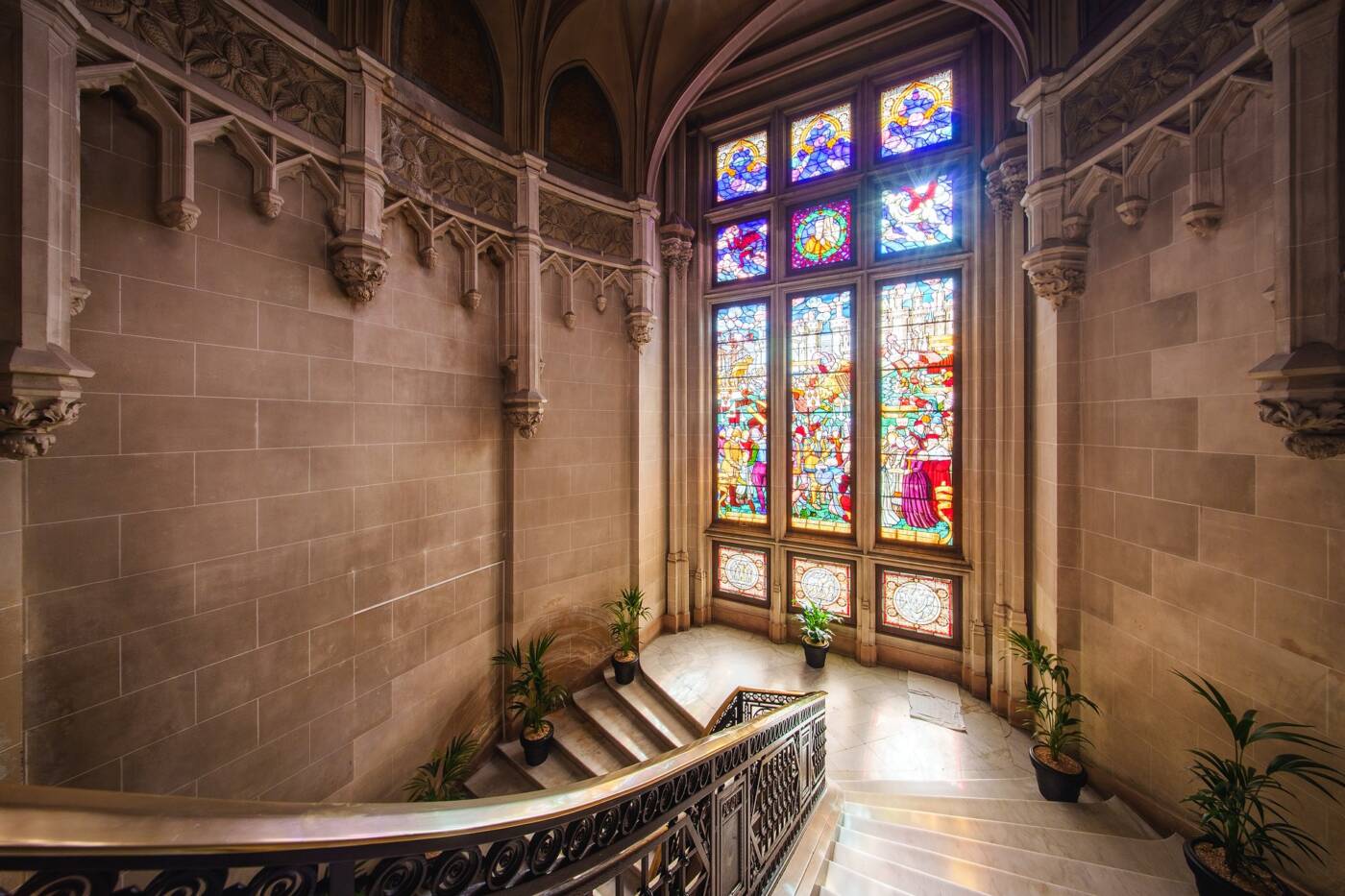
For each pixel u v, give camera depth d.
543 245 6.52
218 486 3.70
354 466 4.61
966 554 6.96
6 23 2.55
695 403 8.95
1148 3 3.83
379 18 4.60
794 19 7.53
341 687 4.50
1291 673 3.12
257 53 3.85
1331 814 2.90
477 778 5.82
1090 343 4.68
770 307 8.48
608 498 7.57
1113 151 4.23
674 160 8.67
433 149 5.32
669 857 1.79
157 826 0.83
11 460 2.74
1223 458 3.52
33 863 0.72
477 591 5.95
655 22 7.17
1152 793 4.08
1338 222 2.68
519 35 6.11
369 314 4.74
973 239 6.83
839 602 8.02
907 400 7.44
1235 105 3.38
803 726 3.65
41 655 2.92
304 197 4.23
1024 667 6.00
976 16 6.84
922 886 3.11
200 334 3.60
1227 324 3.49
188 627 3.54
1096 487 4.62
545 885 1.33
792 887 2.74
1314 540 3.01
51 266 2.65
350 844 0.97
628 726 6.55
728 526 8.86
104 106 3.16
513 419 6.18
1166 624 3.94
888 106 7.61
